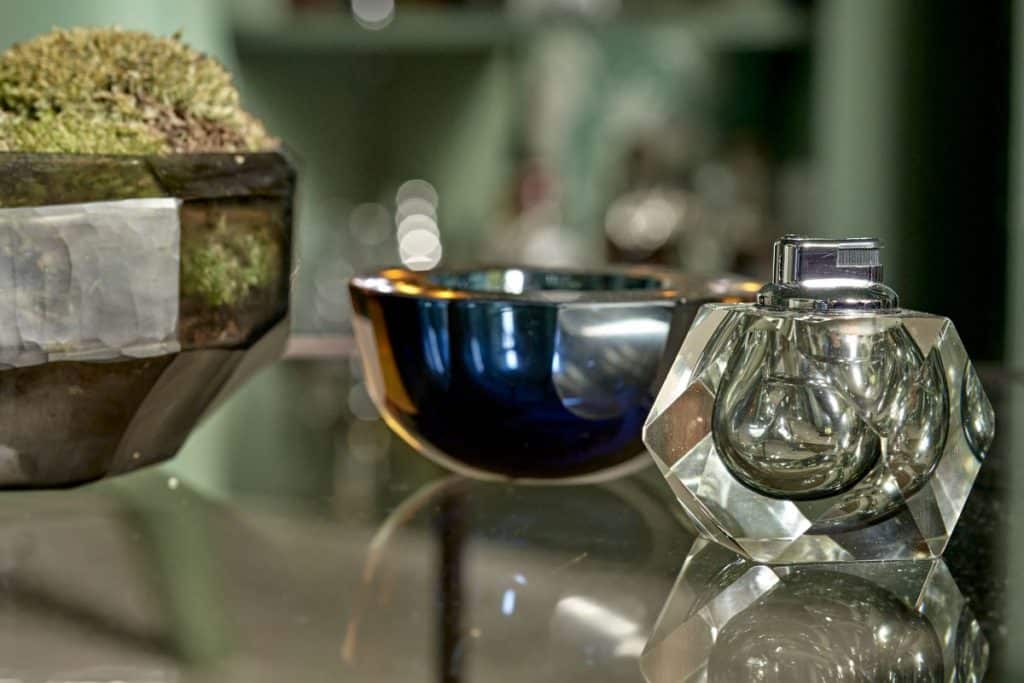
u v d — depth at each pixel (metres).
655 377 0.59
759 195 1.71
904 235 1.54
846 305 0.53
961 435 0.54
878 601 0.51
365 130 1.88
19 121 0.59
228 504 0.61
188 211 0.58
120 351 0.58
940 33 1.52
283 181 0.62
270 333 0.63
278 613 0.49
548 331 0.58
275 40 1.61
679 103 1.96
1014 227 1.41
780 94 1.93
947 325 0.54
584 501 0.62
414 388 0.60
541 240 1.66
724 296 0.61
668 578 0.53
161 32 1.24
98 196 0.57
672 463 0.54
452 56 1.90
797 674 0.45
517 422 0.59
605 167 1.99
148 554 0.55
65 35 0.61
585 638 0.48
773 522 0.54
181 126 0.61
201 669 0.45
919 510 0.54
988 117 1.51
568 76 1.94
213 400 0.64
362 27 1.62
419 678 0.45
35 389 0.57
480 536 0.57
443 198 1.92
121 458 0.62
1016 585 0.52
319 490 0.63
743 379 0.53
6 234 0.56
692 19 1.65
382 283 0.63
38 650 0.46
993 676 0.45
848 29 1.55
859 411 0.53
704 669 0.45
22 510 0.60
